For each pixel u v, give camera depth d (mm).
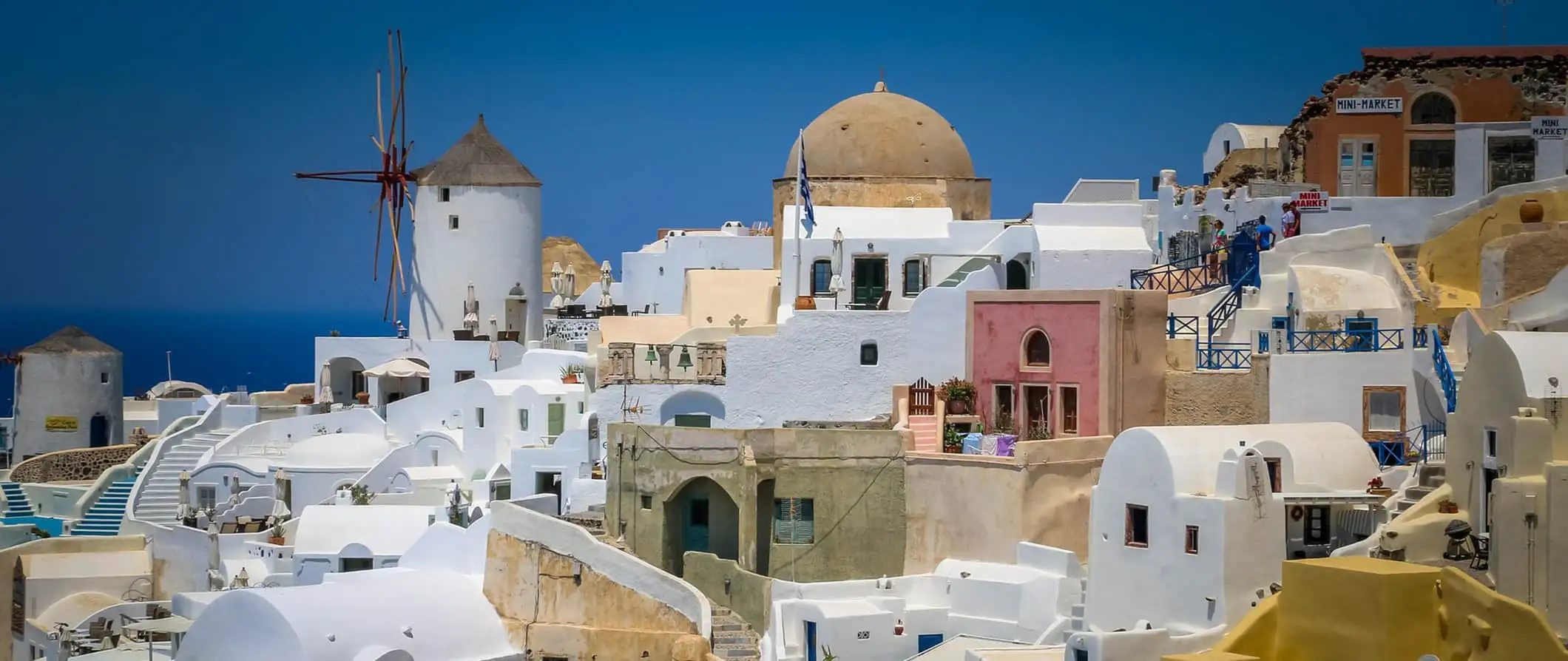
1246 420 61812
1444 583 43188
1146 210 78812
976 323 67250
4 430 102875
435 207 92562
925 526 63312
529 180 92938
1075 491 61812
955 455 62875
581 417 78000
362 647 58750
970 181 83625
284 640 58031
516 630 62406
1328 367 59656
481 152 92875
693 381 71625
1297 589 44781
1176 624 52031
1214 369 63125
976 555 61938
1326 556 52875
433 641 60656
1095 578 54812
